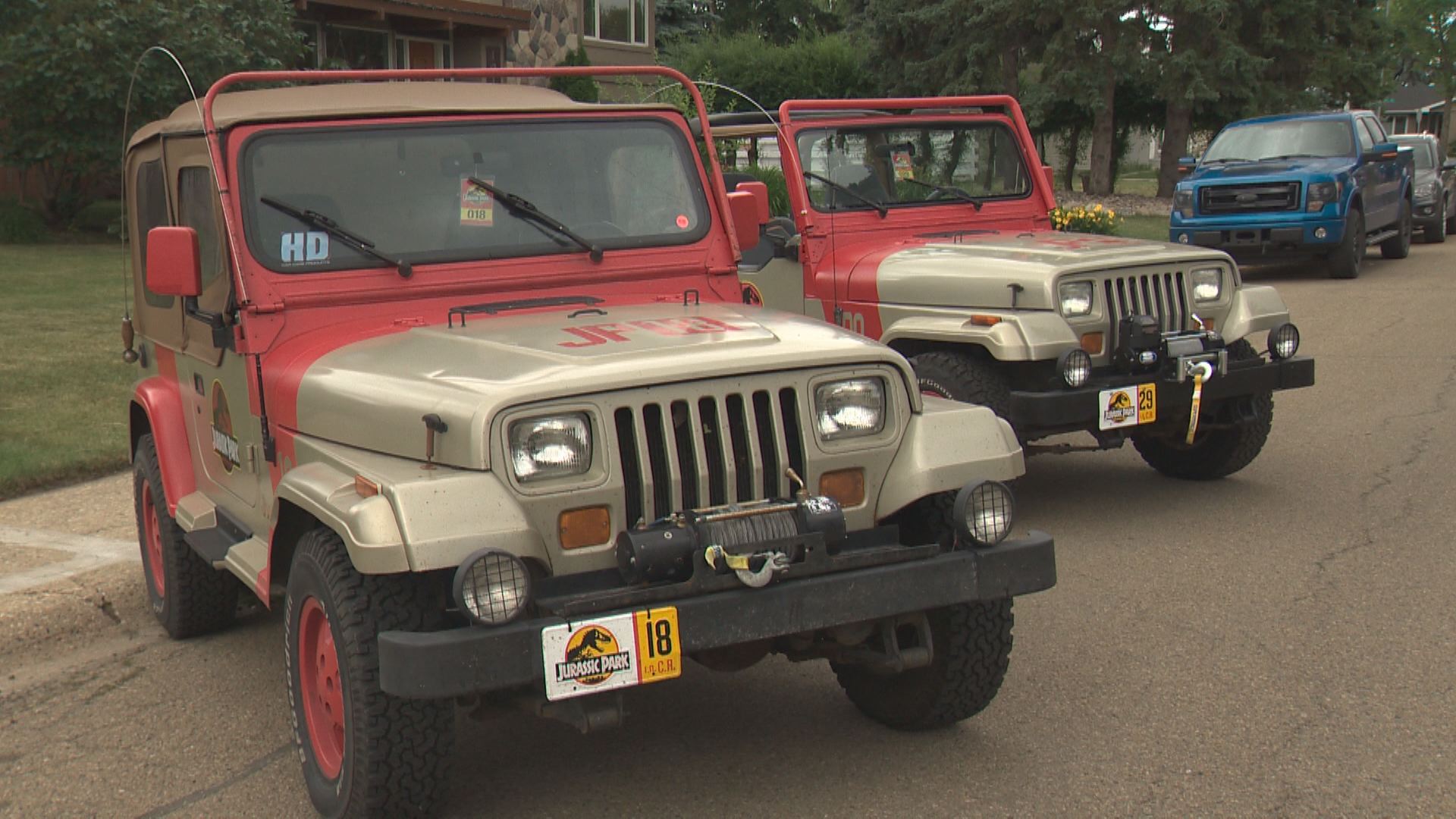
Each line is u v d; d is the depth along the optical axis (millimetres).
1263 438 7020
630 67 4633
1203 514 6574
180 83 17109
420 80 4867
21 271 14984
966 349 6598
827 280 7238
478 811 3637
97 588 5445
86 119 17438
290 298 3994
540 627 3055
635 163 4520
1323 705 4180
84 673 4871
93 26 17062
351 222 4117
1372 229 17359
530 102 4469
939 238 7418
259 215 4020
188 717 4418
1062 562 5836
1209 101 28094
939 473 3520
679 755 3959
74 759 4105
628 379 3262
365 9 21938
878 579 3373
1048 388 6363
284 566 3812
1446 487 6879
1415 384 9727
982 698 3852
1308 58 28609
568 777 3840
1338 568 5594
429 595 3279
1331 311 13828
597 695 3316
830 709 4285
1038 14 27453
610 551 3264
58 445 7590
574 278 4305
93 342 10812
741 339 3555
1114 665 4578
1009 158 7996
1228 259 6777
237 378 4172
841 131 7488
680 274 4465
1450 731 3965
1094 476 7516
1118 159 33094
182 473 4867
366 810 3293
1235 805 3541
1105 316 6422
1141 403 6344
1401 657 4562
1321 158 16672
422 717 3238
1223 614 5070
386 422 3393
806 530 3320
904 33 29938
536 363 3371
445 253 4176
